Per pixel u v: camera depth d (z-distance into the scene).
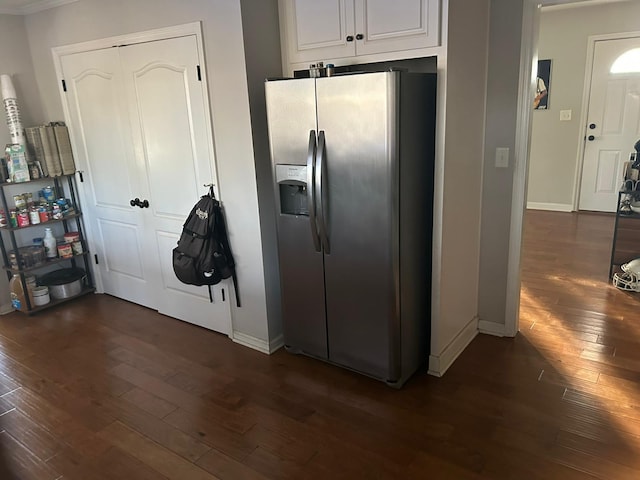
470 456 2.13
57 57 3.65
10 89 3.59
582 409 2.40
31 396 2.74
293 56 2.78
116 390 2.76
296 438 2.30
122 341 3.34
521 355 2.93
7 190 3.86
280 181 2.66
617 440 2.18
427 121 2.44
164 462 2.19
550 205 6.39
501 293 3.11
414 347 2.72
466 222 2.86
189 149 3.10
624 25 5.49
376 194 2.35
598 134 5.91
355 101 2.29
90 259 4.20
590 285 3.89
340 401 2.56
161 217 3.45
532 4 2.61
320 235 2.58
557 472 2.02
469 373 2.77
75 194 4.04
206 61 2.82
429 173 2.54
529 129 2.80
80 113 3.70
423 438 2.26
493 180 2.96
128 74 3.26
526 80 2.71
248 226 2.94
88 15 3.34
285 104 2.52
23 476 2.14
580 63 5.82
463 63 2.49
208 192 3.09
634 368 2.73
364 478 2.04
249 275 3.04
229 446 2.27
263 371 2.89
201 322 3.49
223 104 2.82
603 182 6.04
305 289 2.80
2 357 3.18
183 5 2.81
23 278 3.73
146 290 3.82
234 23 2.61
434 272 2.63
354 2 2.46
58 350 3.25
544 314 3.43
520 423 2.33
